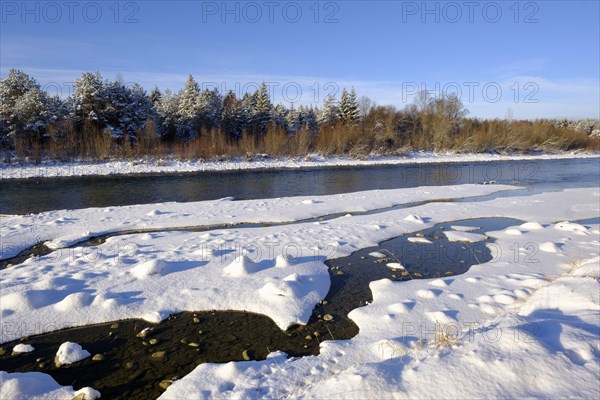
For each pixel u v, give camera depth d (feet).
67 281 21.35
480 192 59.11
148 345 16.01
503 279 22.04
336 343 15.35
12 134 95.86
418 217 38.70
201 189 63.57
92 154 100.27
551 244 28.43
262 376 12.97
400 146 136.87
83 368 14.42
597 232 32.71
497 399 8.83
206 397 11.81
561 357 9.91
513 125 152.87
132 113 119.85
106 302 18.70
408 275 23.85
